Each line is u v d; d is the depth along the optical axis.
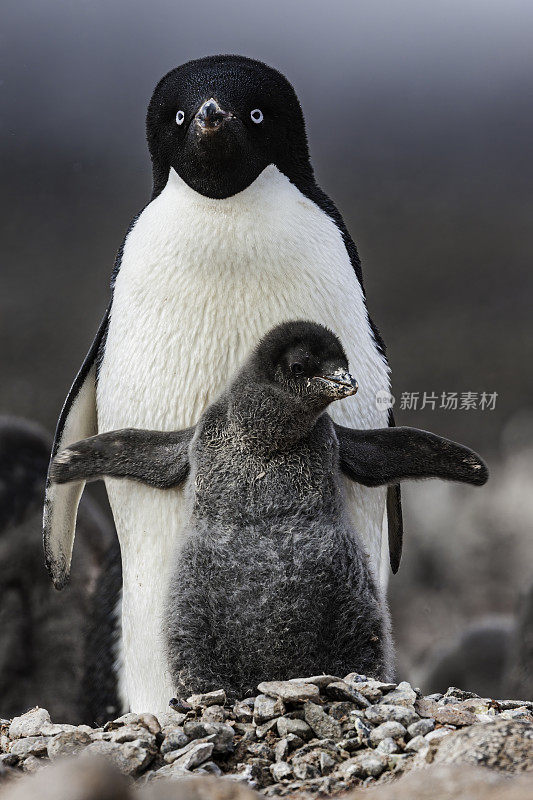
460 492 51.50
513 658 29.69
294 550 14.35
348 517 15.16
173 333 17.20
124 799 9.76
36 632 27.16
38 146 101.25
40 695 26.89
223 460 14.77
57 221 88.94
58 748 12.41
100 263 81.06
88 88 108.56
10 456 28.81
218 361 17.16
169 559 16.59
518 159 106.25
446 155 108.56
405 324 73.50
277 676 14.34
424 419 61.06
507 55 133.50
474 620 44.06
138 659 18.02
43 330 68.50
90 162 99.44
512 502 51.22
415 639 44.38
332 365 14.60
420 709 13.22
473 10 141.00
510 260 82.75
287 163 18.00
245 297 17.14
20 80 107.12
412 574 49.25
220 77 17.61
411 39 138.12
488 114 117.56
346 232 18.80
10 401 59.16
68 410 18.97
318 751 12.23
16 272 78.50
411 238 88.19
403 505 51.25
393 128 116.50
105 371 18.06
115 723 13.04
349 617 14.48
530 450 55.50
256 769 12.12
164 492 16.92
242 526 14.45
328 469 14.84
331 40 134.38
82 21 112.56
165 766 11.95
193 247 17.16
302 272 17.33
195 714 13.45
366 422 17.80
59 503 19.08
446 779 10.17
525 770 10.51
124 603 18.23
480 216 92.56
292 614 14.24
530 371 65.12
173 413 17.27
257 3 140.25
